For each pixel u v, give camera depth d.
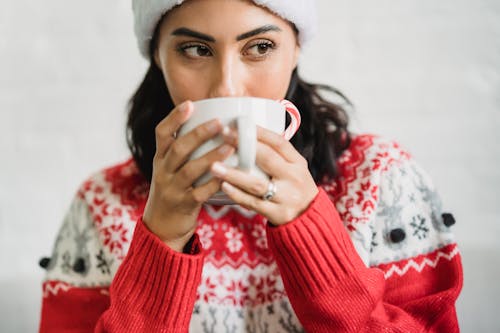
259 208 0.58
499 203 1.16
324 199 0.62
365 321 0.64
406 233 0.81
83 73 1.28
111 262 0.85
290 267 0.63
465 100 1.17
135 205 0.88
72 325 0.84
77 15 1.27
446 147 1.18
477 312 1.13
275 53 0.67
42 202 1.29
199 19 0.62
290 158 0.57
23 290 1.28
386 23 1.19
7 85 1.28
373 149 0.86
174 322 0.63
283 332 0.79
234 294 0.80
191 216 0.60
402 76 1.19
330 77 1.21
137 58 1.27
